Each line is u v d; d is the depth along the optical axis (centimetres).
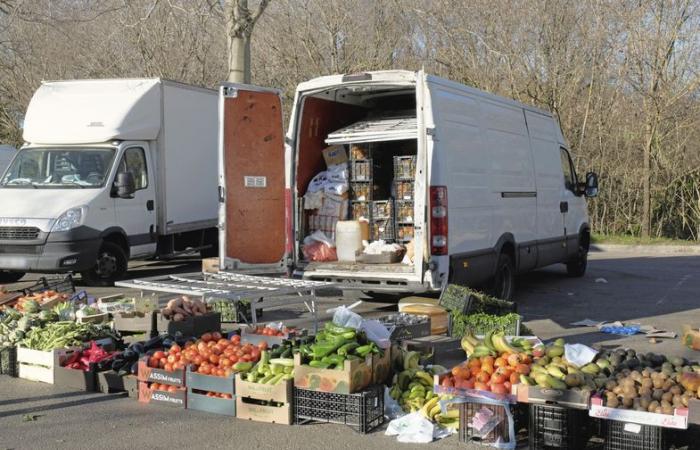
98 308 899
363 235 1016
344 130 1028
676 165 2358
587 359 582
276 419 611
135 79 1427
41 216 1232
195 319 851
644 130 2309
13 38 2386
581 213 1427
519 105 1189
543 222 1239
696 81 2152
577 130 2347
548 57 2245
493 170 1062
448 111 954
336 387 591
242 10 1356
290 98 2466
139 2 2000
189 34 2305
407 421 583
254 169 983
